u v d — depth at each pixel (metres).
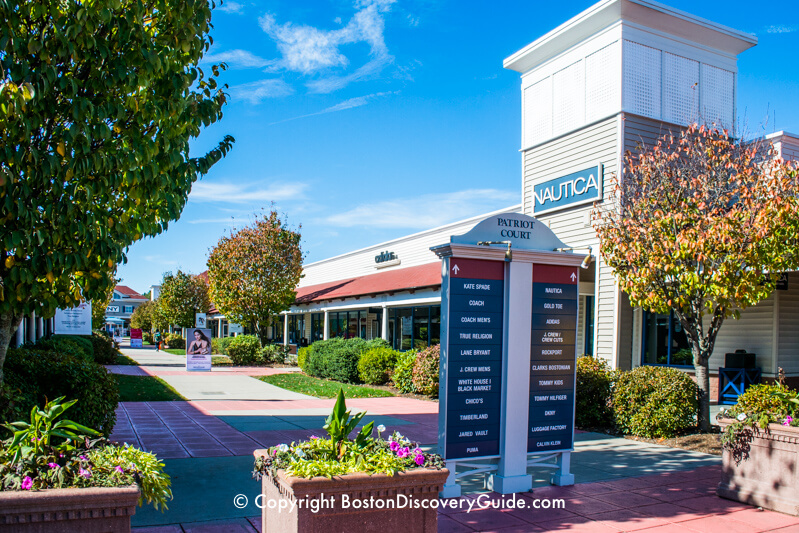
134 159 5.46
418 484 3.95
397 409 13.02
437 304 20.31
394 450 4.30
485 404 6.58
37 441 3.65
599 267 13.80
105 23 5.28
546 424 6.89
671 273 9.27
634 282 9.95
